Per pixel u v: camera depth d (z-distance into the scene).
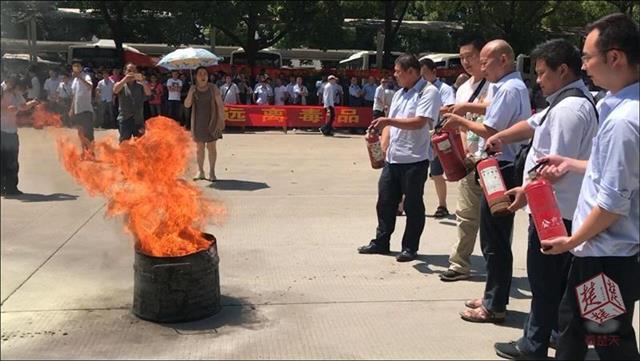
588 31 2.93
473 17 30.56
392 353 4.05
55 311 4.57
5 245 6.11
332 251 6.28
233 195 8.90
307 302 4.90
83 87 10.55
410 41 35.44
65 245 6.17
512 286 5.43
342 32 27.50
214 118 9.76
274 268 5.71
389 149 5.99
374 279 5.48
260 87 20.78
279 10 26.61
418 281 5.44
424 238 6.90
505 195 4.02
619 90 2.85
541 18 30.45
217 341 4.16
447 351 4.09
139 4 23.52
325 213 7.89
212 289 4.56
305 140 16.88
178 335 4.23
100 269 5.48
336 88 20.84
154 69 23.77
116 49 25.03
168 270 4.35
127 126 11.41
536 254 3.76
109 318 4.48
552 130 3.56
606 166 2.78
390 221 6.15
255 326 4.42
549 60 3.61
